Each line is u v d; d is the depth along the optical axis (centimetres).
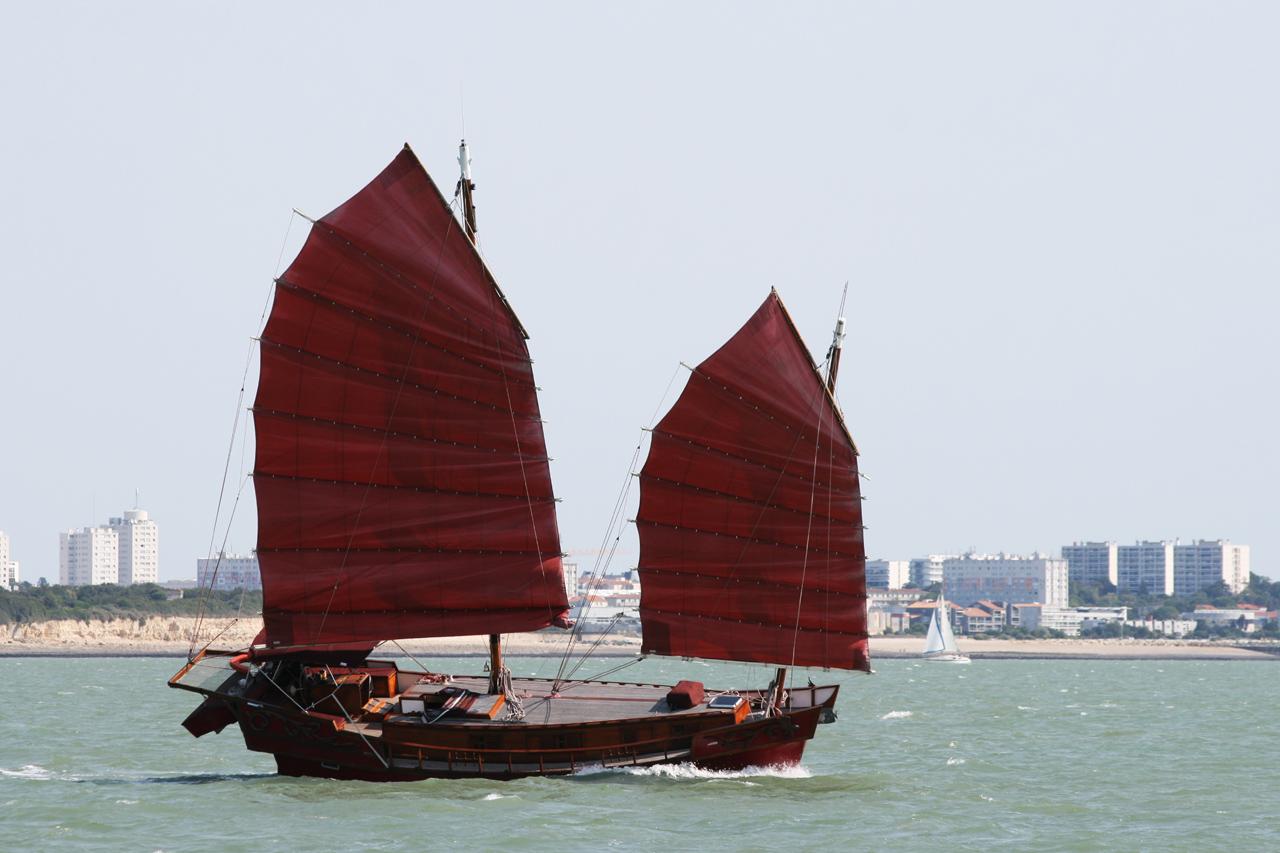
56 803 14138
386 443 15638
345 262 15450
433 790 14650
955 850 12394
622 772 15338
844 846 12412
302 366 15388
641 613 16175
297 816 13325
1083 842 12900
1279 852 12600
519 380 16012
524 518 16038
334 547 15488
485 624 15838
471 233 16225
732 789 15062
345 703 15075
